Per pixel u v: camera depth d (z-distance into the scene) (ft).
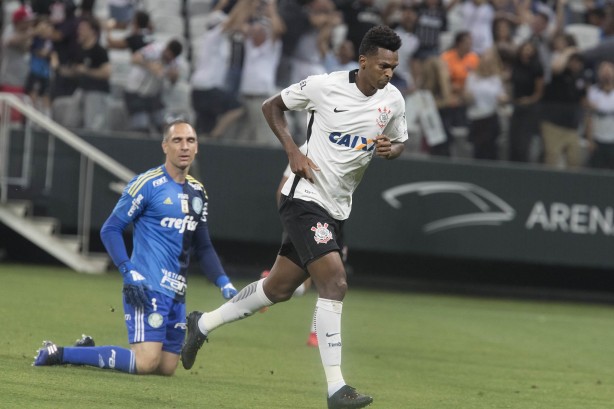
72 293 138.51
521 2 198.80
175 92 177.27
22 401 61.05
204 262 77.15
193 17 192.85
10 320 107.34
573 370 102.12
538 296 199.21
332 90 67.72
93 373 74.02
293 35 178.09
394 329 131.13
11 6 190.80
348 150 67.67
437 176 181.37
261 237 178.29
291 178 68.69
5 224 185.16
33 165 172.76
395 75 182.09
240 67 176.65
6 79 176.04
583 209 183.21
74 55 174.81
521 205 182.50
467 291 198.80
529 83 181.78
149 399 65.72
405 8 183.11
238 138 178.40
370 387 82.12
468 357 108.06
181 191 75.05
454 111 181.16
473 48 196.85
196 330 73.46
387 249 180.75
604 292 199.62
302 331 120.98
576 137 182.70
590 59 184.14
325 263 66.03
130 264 73.67
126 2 188.14
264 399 70.44
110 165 171.53
